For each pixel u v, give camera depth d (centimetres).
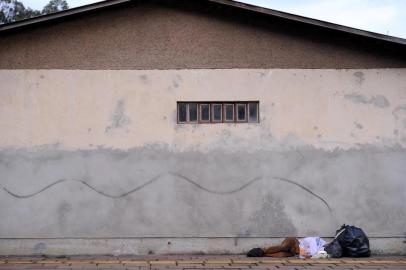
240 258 1027
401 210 1093
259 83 1101
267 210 1080
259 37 1109
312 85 1105
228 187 1080
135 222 1065
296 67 1108
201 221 1071
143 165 1076
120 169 1073
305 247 1041
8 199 1059
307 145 1095
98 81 1087
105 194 1067
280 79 1103
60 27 1092
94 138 1077
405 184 1099
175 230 1067
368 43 1117
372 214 1089
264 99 1099
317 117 1102
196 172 1079
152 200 1070
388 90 1114
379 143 1103
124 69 1091
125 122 1083
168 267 934
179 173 1078
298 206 1084
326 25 1076
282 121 1098
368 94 1111
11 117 1073
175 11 1107
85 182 1068
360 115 1106
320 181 1090
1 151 1068
